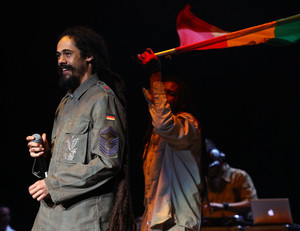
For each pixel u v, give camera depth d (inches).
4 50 325.4
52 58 328.2
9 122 333.4
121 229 93.8
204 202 234.4
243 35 110.1
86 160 96.8
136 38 334.3
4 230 252.5
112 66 332.5
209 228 188.5
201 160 134.0
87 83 103.7
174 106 136.7
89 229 92.6
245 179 245.3
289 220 185.8
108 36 332.2
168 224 119.5
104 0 326.6
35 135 102.1
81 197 94.3
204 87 350.6
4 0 313.3
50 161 101.5
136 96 332.2
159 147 128.6
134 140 324.8
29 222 338.0
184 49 115.9
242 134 352.5
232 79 349.4
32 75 331.3
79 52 105.0
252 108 350.3
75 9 325.1
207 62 346.9
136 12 330.3
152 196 125.0
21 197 338.6
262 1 315.9
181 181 123.0
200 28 122.0
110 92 102.7
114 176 98.1
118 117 101.3
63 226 92.9
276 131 347.9
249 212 234.2
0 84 329.4
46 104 332.5
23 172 337.7
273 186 347.6
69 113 101.9
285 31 107.7
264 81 346.6
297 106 342.3
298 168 343.0
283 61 339.6
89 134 97.9
